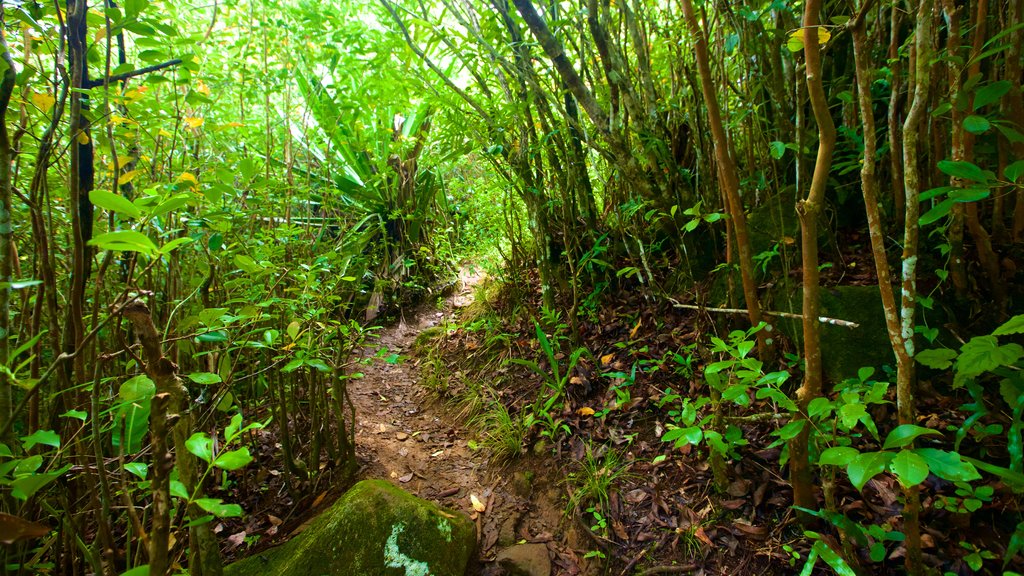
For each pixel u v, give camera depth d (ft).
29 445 2.41
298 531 5.13
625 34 7.29
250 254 5.66
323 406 5.95
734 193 4.52
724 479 4.72
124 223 4.12
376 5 7.66
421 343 10.28
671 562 4.48
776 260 6.36
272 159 8.41
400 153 12.39
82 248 3.34
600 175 8.84
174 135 5.16
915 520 3.14
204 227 4.95
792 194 6.73
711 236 7.22
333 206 11.02
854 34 2.77
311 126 10.34
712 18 6.30
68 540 3.73
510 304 9.68
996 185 2.52
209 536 3.23
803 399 3.59
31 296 4.16
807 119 6.77
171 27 3.68
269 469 6.13
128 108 4.34
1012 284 4.82
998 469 2.27
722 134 4.41
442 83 8.16
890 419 4.65
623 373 6.47
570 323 7.80
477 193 13.87
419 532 4.82
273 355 5.78
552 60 5.74
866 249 6.17
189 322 3.79
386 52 7.14
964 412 4.43
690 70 6.56
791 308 5.23
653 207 6.87
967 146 4.18
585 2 6.60
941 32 5.68
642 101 7.50
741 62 7.07
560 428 6.38
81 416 2.84
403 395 8.50
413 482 6.16
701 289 6.21
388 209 11.93
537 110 7.56
